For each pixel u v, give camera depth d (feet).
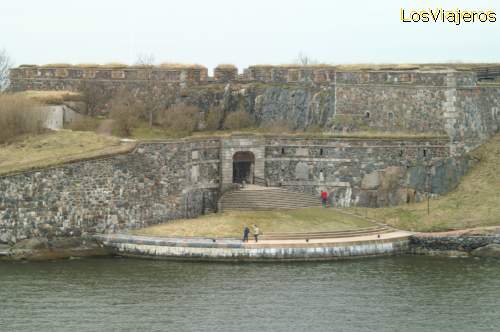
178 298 368.27
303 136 504.43
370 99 531.91
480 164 515.09
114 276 397.80
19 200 430.61
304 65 580.71
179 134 545.03
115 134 530.68
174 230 446.19
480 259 439.63
